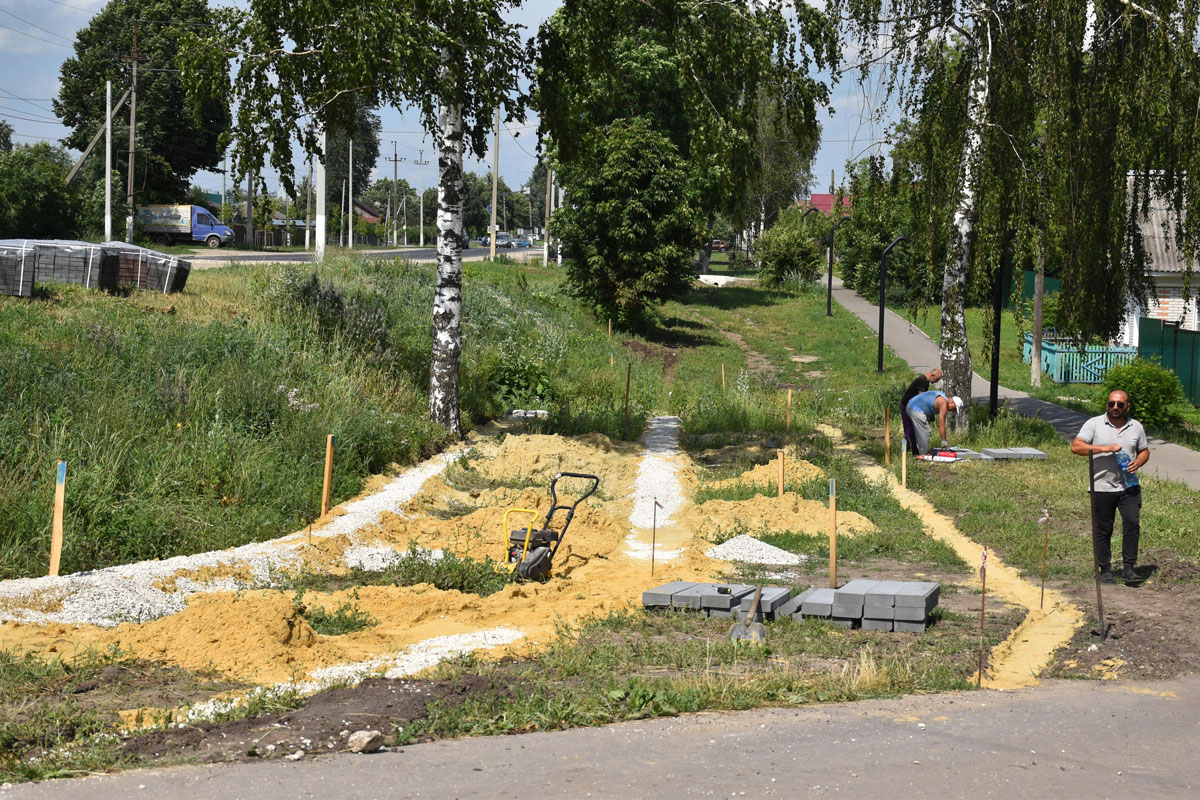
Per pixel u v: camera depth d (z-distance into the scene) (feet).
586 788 14.74
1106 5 58.70
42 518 32.81
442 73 57.67
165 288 72.08
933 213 62.59
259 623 23.20
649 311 135.74
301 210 348.59
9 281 58.80
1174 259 103.14
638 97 139.64
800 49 60.29
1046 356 102.47
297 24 55.36
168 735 17.01
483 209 545.85
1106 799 14.35
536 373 77.46
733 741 17.19
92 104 217.36
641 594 30.63
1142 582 32.55
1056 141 57.98
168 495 37.73
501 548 36.96
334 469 45.57
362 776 15.26
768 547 37.91
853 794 14.52
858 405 80.23
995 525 42.04
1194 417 81.51
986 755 16.38
